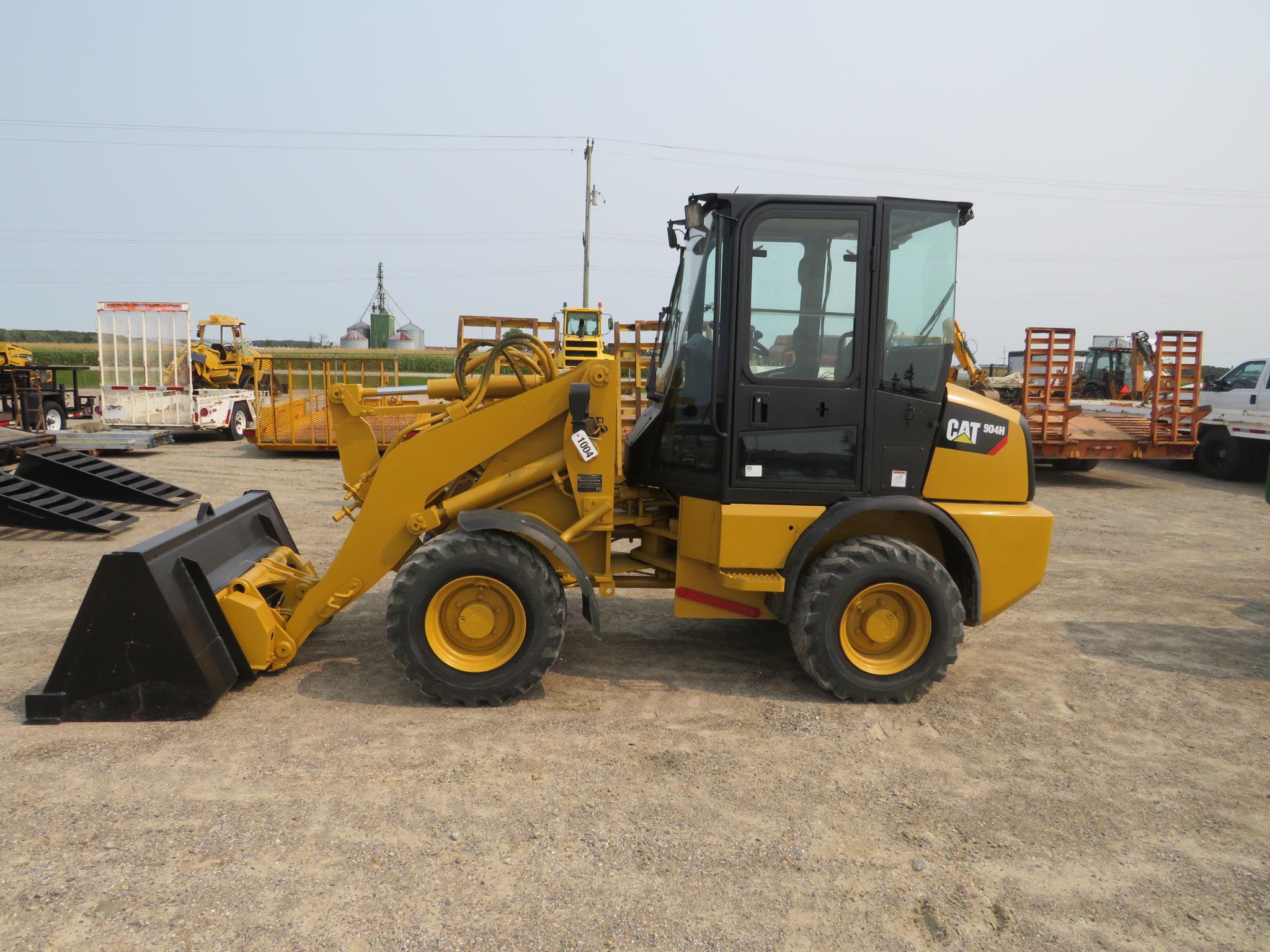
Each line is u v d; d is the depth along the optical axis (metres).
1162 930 2.60
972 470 4.34
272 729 3.80
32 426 17.00
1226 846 3.08
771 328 4.11
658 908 2.62
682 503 4.39
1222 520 10.30
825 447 4.20
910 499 4.23
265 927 2.48
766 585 4.16
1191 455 13.30
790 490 4.20
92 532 8.15
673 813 3.18
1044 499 11.89
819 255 4.09
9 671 4.51
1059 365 12.88
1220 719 4.25
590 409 4.27
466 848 2.91
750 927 2.55
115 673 3.83
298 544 7.95
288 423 14.98
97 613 3.79
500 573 4.00
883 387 4.19
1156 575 7.45
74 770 3.38
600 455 4.30
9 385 17.25
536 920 2.55
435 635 4.07
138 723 3.84
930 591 4.14
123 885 2.65
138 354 16.81
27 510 8.20
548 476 4.39
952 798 3.37
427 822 3.07
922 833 3.10
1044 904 2.71
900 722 4.08
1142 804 3.37
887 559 4.11
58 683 3.81
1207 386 14.70
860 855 2.95
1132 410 14.84
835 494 4.23
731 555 4.21
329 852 2.86
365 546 4.30
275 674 4.48
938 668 4.22
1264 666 5.06
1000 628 5.74
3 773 3.35
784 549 4.22
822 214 4.05
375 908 2.58
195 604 4.00
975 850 3.01
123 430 16.56
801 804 3.28
